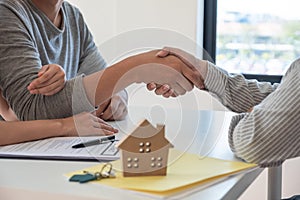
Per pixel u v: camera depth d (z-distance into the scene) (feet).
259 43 8.49
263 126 3.10
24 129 3.76
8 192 2.61
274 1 8.34
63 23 5.28
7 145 3.62
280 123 3.09
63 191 2.51
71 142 3.68
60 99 4.09
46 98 4.15
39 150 3.42
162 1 8.24
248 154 3.09
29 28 4.66
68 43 5.36
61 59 5.26
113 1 8.56
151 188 2.47
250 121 3.18
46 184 2.64
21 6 4.71
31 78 4.20
